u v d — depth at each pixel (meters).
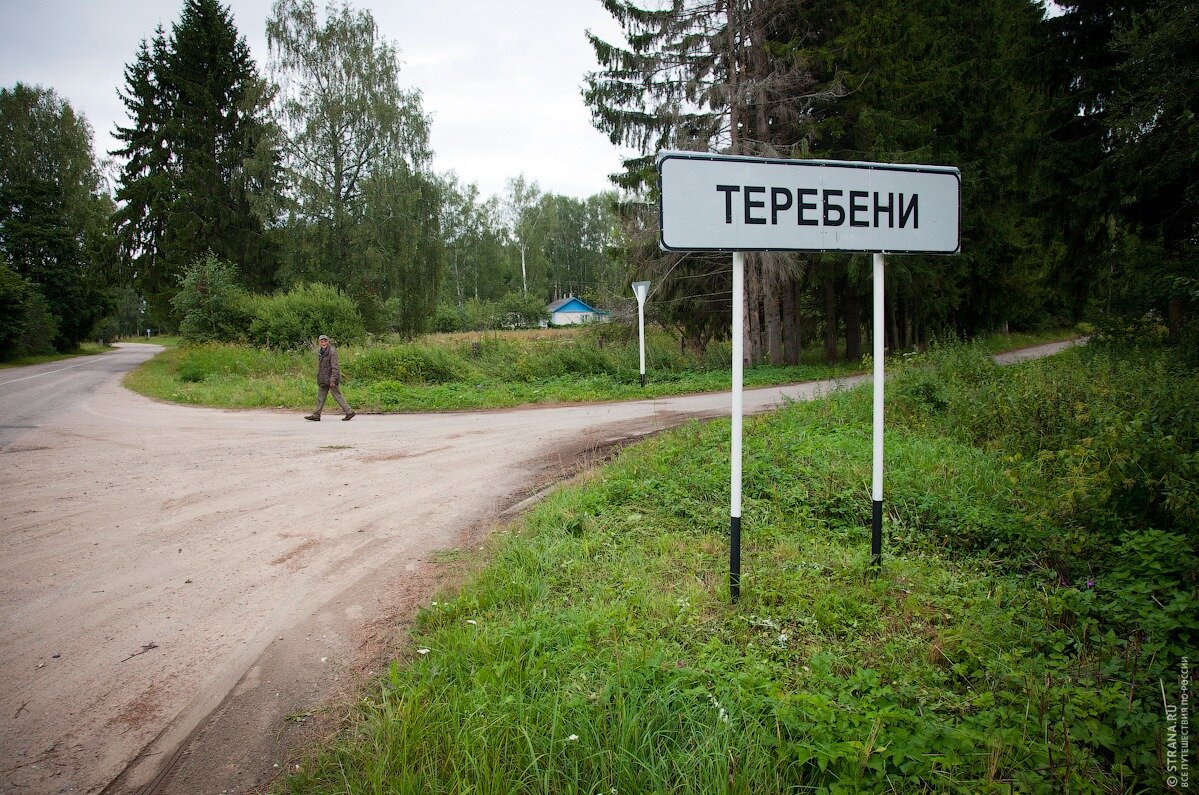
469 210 69.88
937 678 3.30
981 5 24.09
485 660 3.46
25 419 14.14
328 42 33.72
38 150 50.16
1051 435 7.38
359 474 8.55
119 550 5.73
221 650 4.01
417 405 15.52
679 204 3.95
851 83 19.77
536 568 4.75
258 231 37.88
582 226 96.31
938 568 4.72
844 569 4.59
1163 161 11.66
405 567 5.28
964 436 8.31
